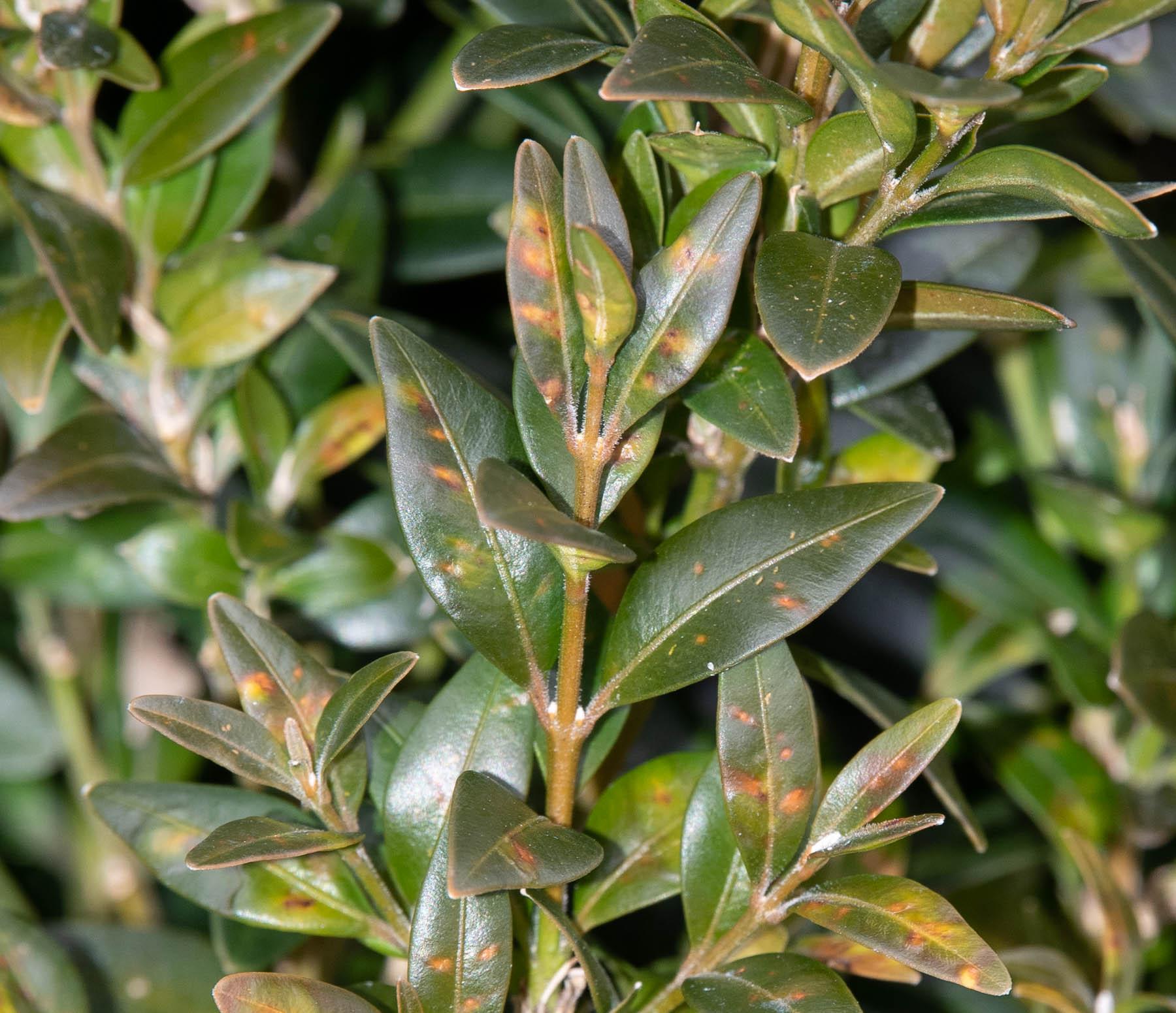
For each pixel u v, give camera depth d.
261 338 0.32
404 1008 0.27
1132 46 0.30
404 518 0.27
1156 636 0.32
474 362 0.34
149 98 0.32
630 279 0.27
